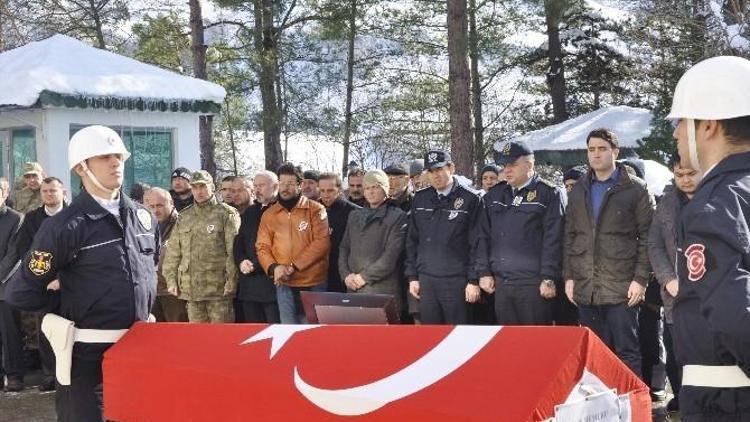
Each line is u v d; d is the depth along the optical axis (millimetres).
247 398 3193
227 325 3600
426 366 2734
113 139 3895
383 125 25391
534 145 14859
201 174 6898
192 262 6836
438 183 5941
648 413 2646
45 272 3729
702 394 2174
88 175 3859
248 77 21891
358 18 22172
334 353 3057
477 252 5785
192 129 10727
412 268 6082
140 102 9977
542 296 5516
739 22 13227
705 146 2240
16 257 7109
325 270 6582
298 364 3111
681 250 2176
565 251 5484
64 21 23781
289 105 21906
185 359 3525
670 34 18000
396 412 2646
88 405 3820
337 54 22344
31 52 10086
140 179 10234
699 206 2121
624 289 5270
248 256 6730
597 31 25188
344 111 24547
